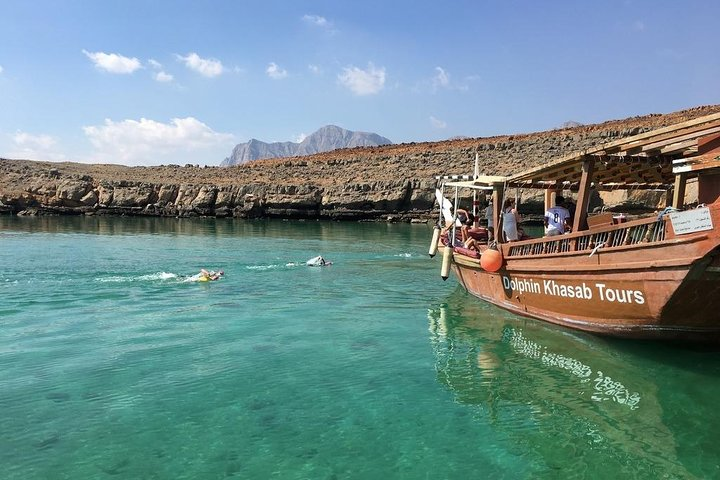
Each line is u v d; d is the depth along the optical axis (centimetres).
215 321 1248
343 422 709
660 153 971
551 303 1121
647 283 869
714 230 764
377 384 847
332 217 5519
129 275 1891
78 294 1547
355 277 1931
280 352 1008
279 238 3509
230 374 884
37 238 3238
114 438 654
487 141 6812
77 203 5812
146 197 5809
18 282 1723
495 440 667
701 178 866
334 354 998
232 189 5728
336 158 7138
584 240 1007
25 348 1014
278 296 1558
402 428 696
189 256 2467
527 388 835
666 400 786
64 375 867
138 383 835
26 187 5841
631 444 658
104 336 1105
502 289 1327
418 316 1314
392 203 5272
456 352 1017
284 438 662
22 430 670
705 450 643
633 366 929
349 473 586
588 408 761
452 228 1661
